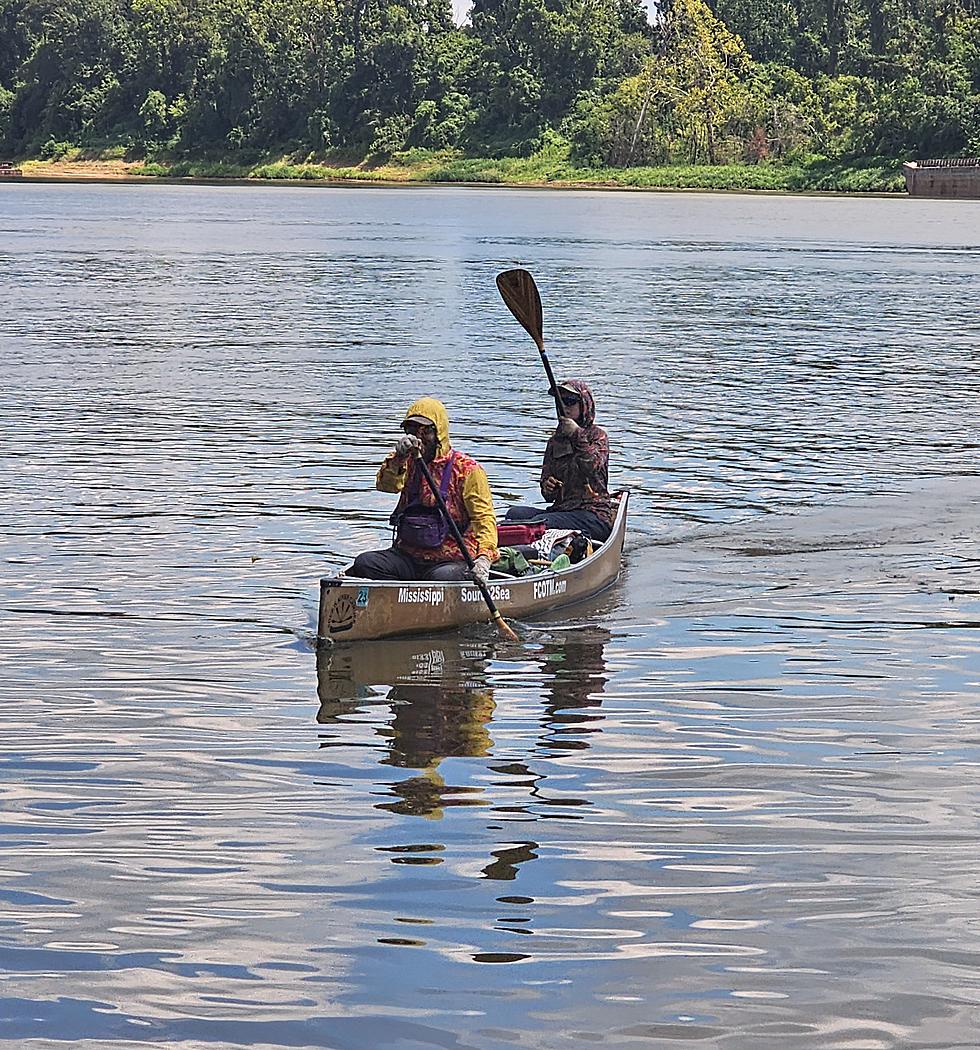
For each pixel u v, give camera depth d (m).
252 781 6.69
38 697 7.83
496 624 9.29
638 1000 4.79
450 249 48.81
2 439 15.40
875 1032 4.62
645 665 8.59
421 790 6.58
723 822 6.25
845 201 93.25
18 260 42.72
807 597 10.08
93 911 5.37
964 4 127.06
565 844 6.00
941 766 6.93
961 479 13.84
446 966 5.00
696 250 48.91
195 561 10.73
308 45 136.38
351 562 10.77
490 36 135.38
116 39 146.88
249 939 5.17
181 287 35.06
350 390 19.28
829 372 21.34
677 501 12.96
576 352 23.56
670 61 118.12
